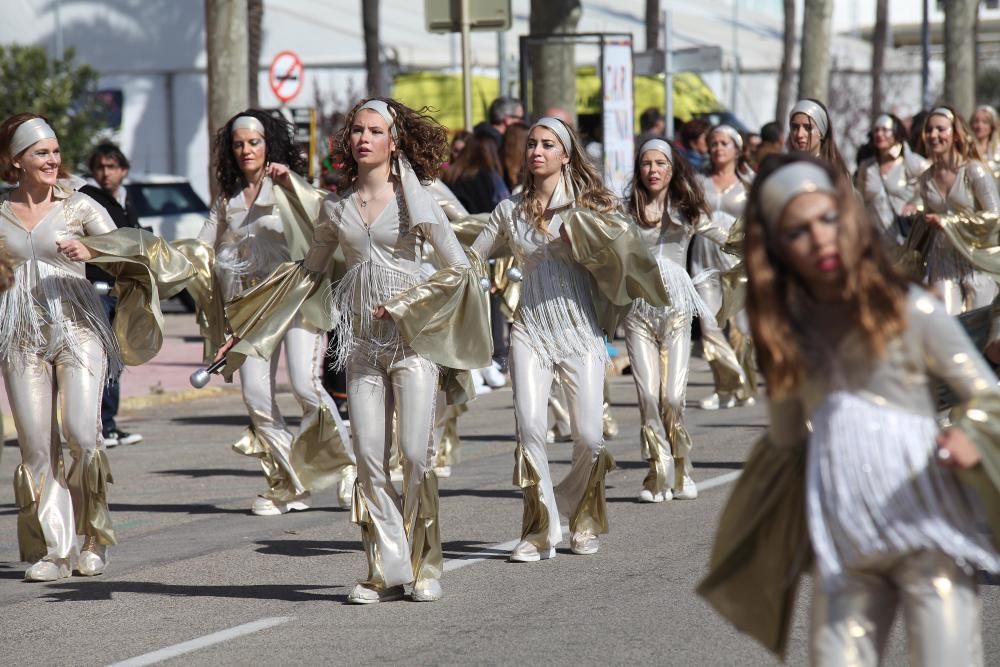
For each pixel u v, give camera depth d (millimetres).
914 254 14695
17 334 10812
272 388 13578
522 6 63594
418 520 9938
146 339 11312
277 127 13648
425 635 9070
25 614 9945
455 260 9695
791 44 64750
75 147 47469
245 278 13531
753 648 8586
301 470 13602
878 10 68500
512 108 22672
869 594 5523
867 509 5395
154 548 12180
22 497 11023
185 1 59031
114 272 11273
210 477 15836
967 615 5363
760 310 5445
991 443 5312
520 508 13422
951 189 14336
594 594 9992
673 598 9797
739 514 5797
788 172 5391
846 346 5434
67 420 10961
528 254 11039
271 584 10688
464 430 18750
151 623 9617
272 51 57969
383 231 9672
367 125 9594
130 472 16219
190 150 59500
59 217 10938
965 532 5402
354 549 11914
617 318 11461
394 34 58031
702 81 43406
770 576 5762
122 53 59031
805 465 5699
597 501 11289
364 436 9742
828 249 5293
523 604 9773
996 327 11430
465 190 18781
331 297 10023
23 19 59125
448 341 9594
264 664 8539
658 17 55156
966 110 45375
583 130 34344
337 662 8523
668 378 13422
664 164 13328
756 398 20688
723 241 13695
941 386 7629
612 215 10828
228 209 13578
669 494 13516
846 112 67250
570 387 11117
